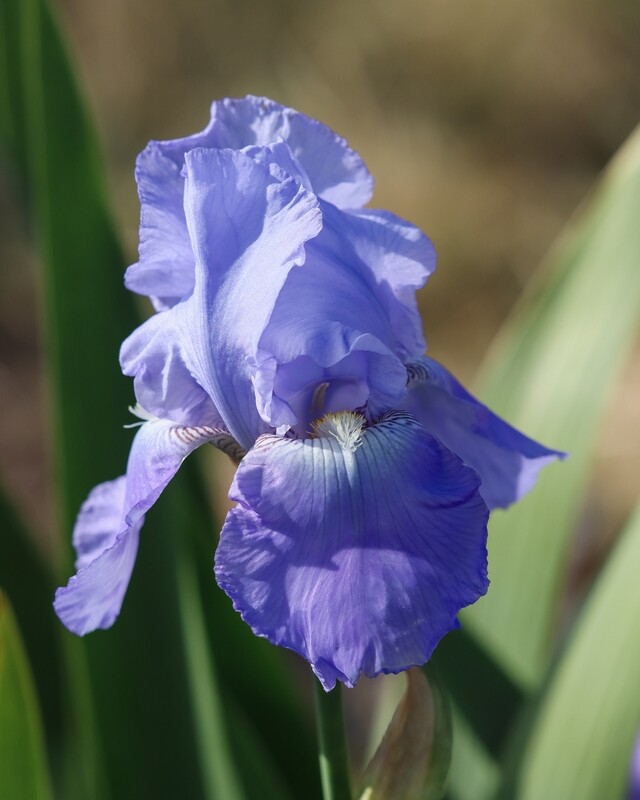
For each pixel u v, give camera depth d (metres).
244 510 0.41
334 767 0.45
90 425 0.56
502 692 0.58
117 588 0.45
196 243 0.43
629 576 0.51
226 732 0.54
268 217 0.42
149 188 0.46
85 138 0.57
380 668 0.40
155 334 0.45
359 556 0.41
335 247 0.44
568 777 0.51
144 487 0.45
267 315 0.42
